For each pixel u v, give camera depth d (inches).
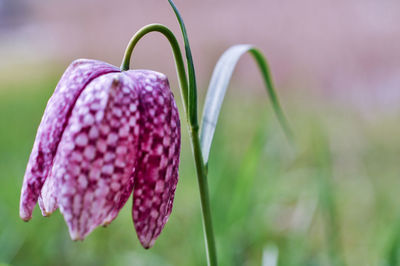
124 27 46.5
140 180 9.7
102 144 9.5
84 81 9.8
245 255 15.4
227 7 38.4
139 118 9.7
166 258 16.2
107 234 16.9
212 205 14.5
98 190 9.5
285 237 16.3
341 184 20.2
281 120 12.1
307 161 22.0
